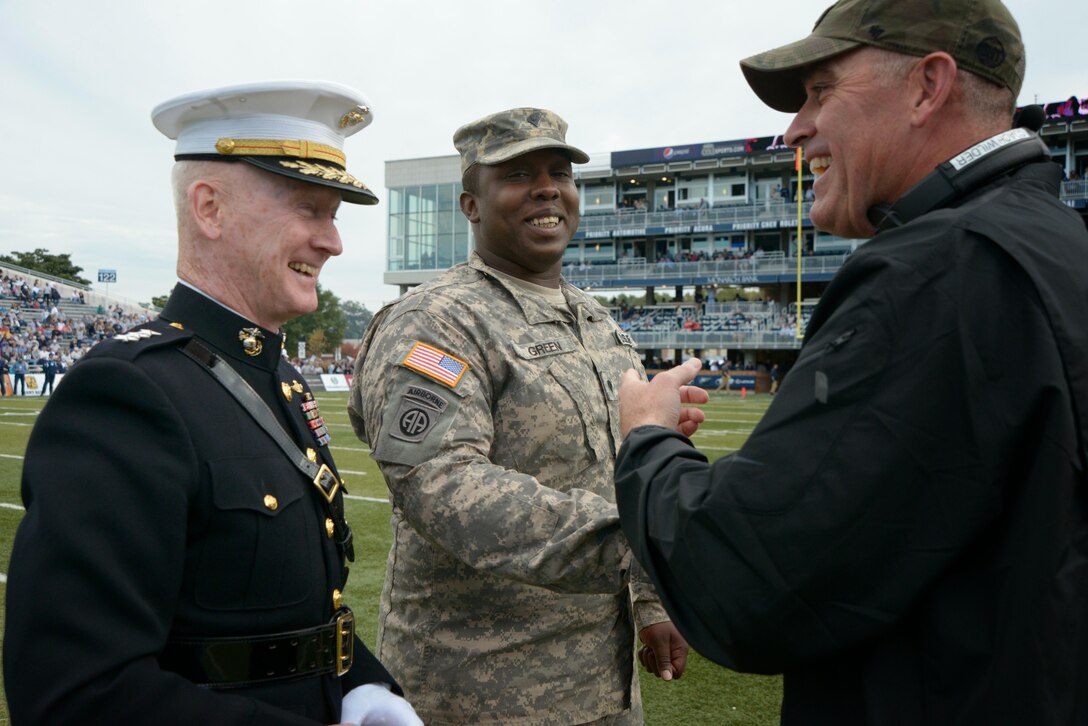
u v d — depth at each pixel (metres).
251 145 1.46
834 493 0.98
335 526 1.55
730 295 41.72
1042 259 1.01
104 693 1.09
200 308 1.50
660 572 1.15
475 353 1.92
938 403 0.97
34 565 1.11
